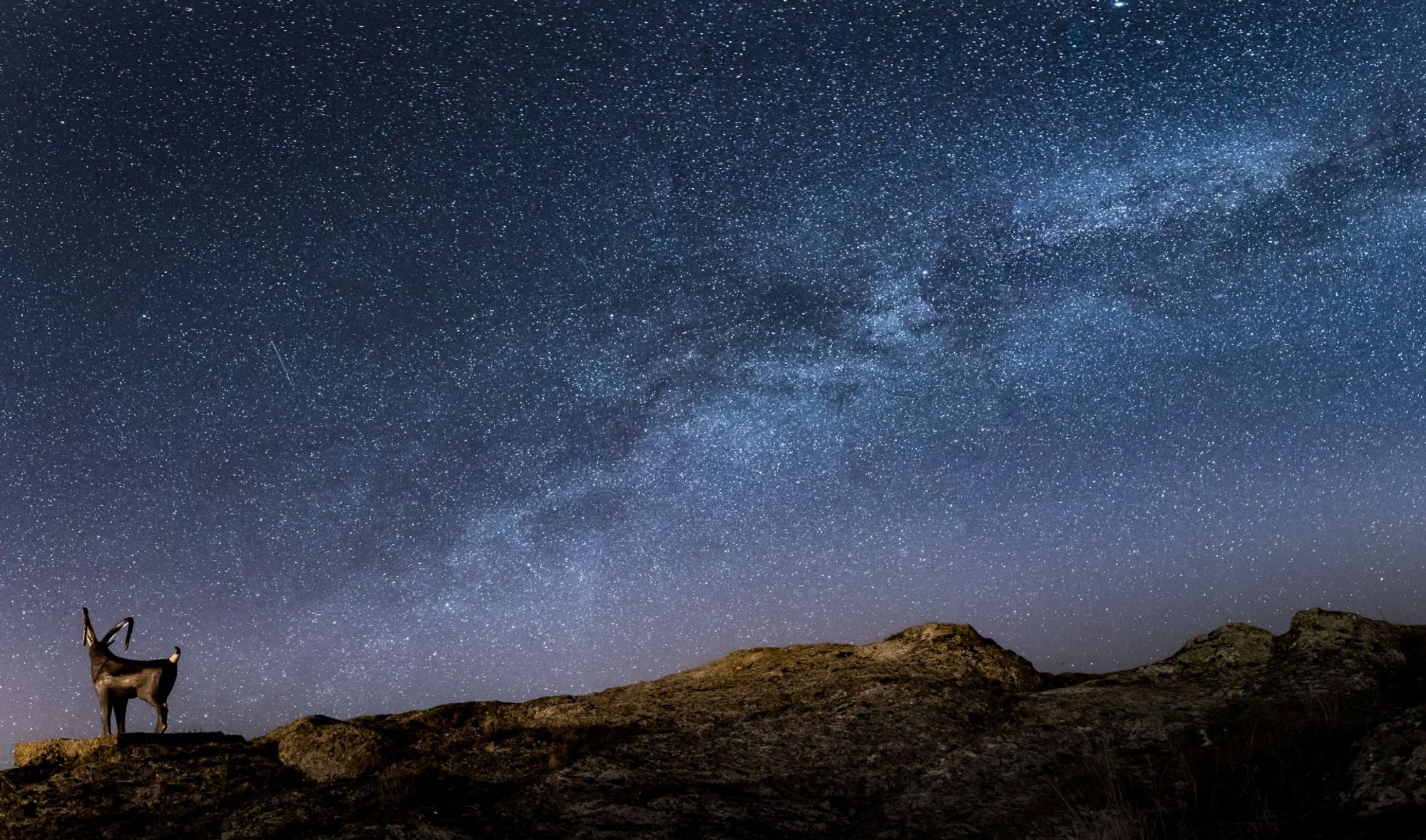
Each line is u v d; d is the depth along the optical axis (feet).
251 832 14.48
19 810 15.67
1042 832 13.32
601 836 13.66
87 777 16.70
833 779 15.46
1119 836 12.87
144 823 15.17
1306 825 12.34
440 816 14.33
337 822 14.75
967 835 13.55
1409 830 11.48
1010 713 17.28
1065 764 15.15
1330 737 14.37
